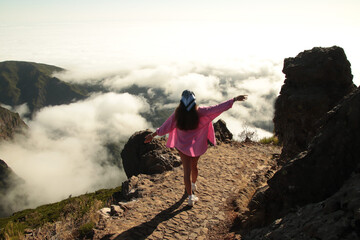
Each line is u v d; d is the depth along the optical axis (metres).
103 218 6.09
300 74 6.10
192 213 5.80
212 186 7.15
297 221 3.35
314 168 3.75
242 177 7.73
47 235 6.12
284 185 4.00
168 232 5.15
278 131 6.71
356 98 3.67
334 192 3.53
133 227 5.35
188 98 5.31
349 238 2.61
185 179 5.89
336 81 5.86
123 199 7.69
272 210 4.17
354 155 3.47
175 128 5.84
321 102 5.58
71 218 6.85
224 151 10.41
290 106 5.98
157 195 6.76
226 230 5.12
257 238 3.77
